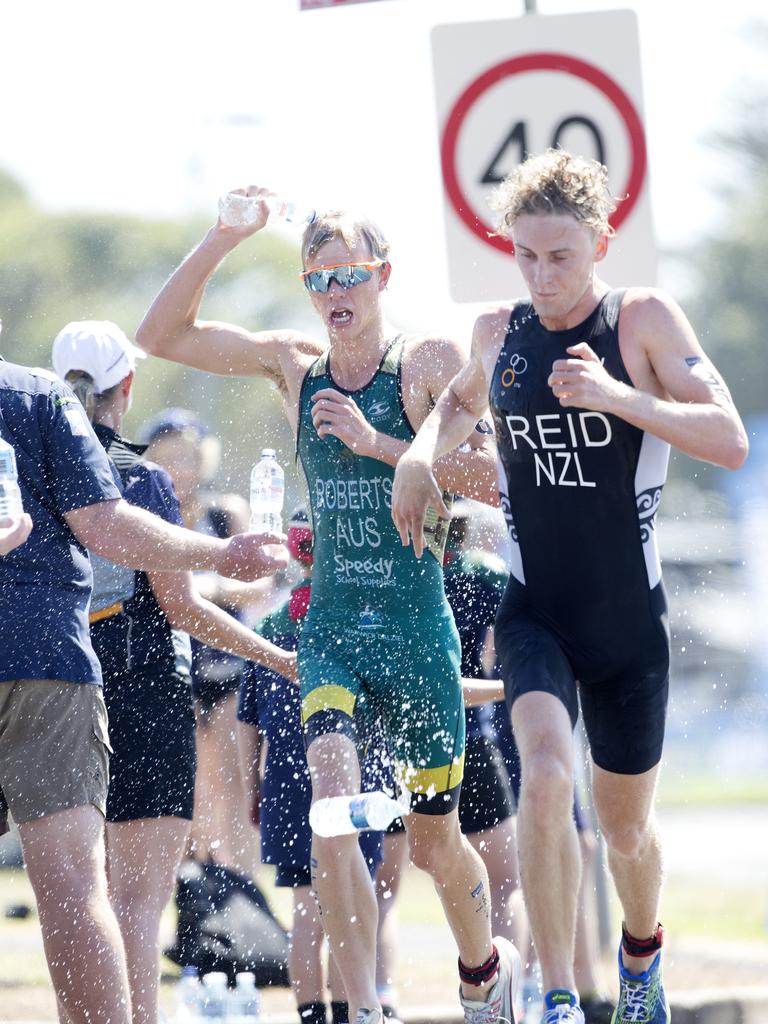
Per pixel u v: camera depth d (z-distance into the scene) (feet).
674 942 95.45
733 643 264.93
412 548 64.13
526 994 75.41
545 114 84.84
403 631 63.72
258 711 77.87
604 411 54.60
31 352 589.73
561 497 57.98
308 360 68.13
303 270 65.31
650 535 58.08
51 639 58.54
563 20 84.94
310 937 72.49
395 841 75.72
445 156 84.64
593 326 56.75
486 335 59.47
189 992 79.77
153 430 98.17
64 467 59.72
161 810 68.18
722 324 554.46
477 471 66.13
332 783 59.16
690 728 224.94
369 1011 59.36
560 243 55.31
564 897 51.75
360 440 62.90
